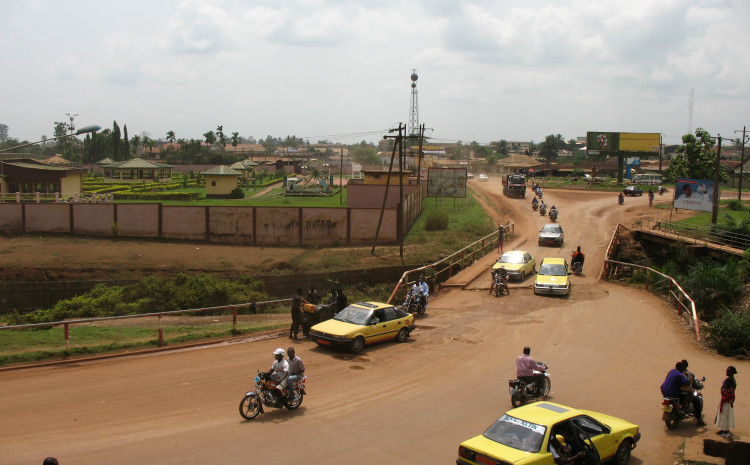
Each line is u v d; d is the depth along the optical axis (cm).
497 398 1436
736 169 9769
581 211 6394
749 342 1892
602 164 14438
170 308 2945
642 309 2559
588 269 3662
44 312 2997
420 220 5856
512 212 6425
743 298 2853
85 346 1781
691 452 1093
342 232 4694
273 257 4153
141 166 10444
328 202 7438
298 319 2033
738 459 1048
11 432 1118
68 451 1034
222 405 1336
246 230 4722
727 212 5666
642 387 1540
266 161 18162
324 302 2803
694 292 2884
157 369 1620
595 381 1585
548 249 4325
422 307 2478
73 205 4794
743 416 1312
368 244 4684
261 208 4700
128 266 3856
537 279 2916
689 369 1711
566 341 2033
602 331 2175
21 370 1573
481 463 889
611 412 1338
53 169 6662
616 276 3491
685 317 2383
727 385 1170
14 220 4800
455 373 1658
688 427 1259
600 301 2733
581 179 11031
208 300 3038
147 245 4569
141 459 1013
